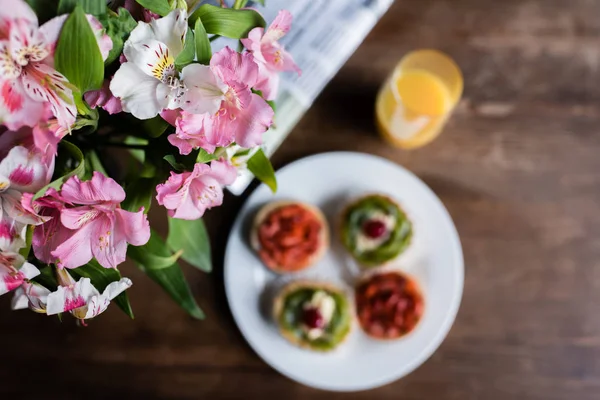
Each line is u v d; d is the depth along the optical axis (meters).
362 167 0.84
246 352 0.81
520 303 0.84
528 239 0.85
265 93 0.55
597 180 0.86
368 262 0.84
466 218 0.86
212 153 0.52
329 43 0.81
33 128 0.44
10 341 0.79
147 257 0.59
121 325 0.80
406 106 0.79
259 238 0.81
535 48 0.87
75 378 0.79
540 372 0.83
